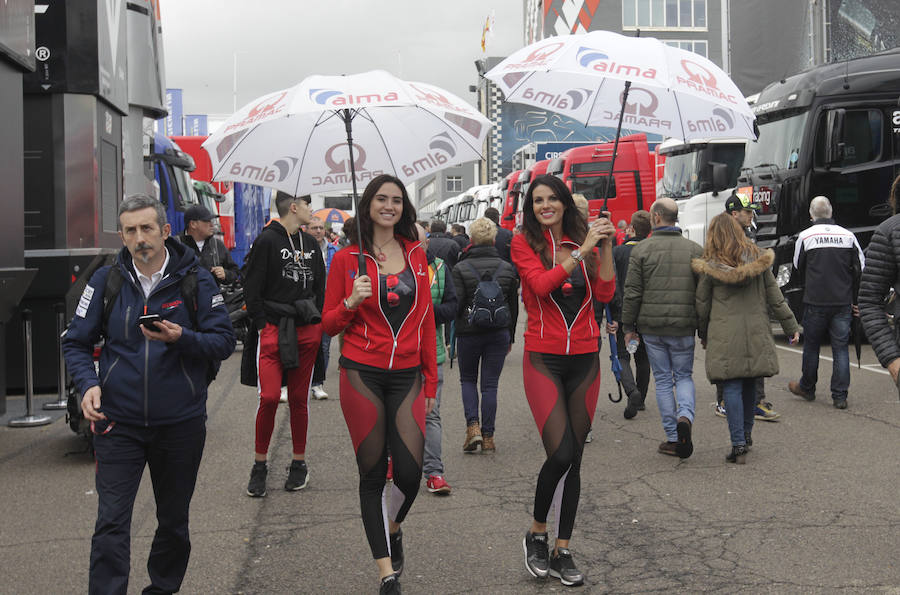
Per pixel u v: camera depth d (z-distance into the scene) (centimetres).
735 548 483
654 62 452
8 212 850
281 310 601
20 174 874
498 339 714
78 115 1027
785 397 942
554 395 445
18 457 734
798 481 615
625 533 514
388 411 423
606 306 843
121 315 369
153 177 1425
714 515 543
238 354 1466
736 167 1728
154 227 372
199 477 659
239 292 1297
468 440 717
